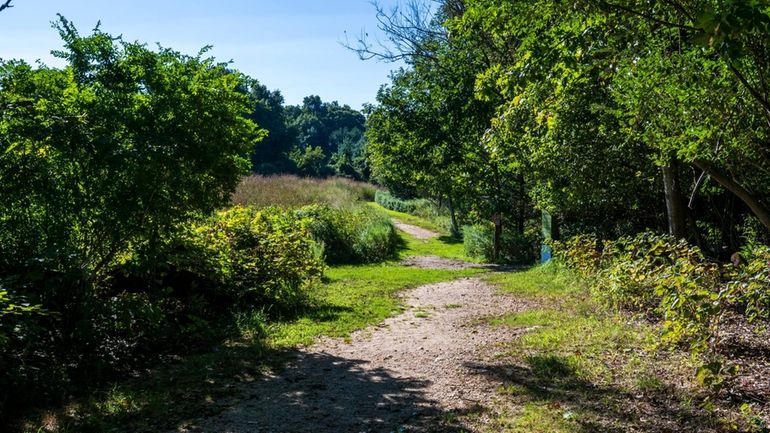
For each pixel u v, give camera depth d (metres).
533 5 5.36
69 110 6.91
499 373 6.41
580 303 10.36
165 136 7.03
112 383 6.14
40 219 6.84
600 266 11.05
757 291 5.21
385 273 17.48
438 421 5.05
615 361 6.51
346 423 5.06
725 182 7.38
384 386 6.13
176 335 8.02
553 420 4.90
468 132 24.14
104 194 6.88
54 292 6.50
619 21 5.50
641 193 14.43
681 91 6.21
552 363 6.57
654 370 6.08
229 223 11.15
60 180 6.89
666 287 6.34
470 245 25.95
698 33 3.57
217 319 9.24
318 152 75.00
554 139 12.69
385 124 25.61
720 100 6.10
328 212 22.67
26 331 5.66
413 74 25.50
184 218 7.74
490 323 9.45
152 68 7.25
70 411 5.24
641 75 6.54
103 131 6.74
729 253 14.27
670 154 8.12
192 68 7.79
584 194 14.02
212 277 9.57
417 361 7.16
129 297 7.27
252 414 5.29
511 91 6.96
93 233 7.25
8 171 6.49
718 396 5.27
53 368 5.88
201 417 5.20
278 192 30.42
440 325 9.54
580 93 10.22
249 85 8.26
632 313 8.94
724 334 6.92
